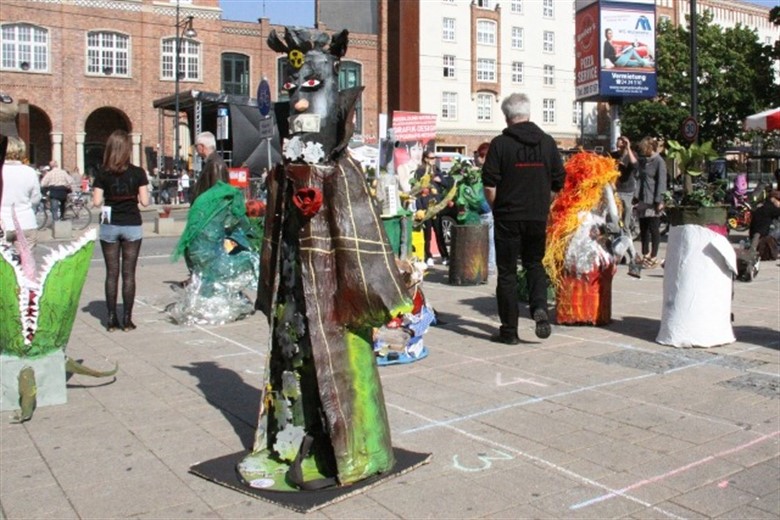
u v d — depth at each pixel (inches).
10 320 205.8
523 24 2319.1
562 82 2399.1
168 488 153.6
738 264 423.8
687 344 265.4
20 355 208.5
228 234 336.8
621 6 914.1
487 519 137.0
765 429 182.9
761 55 1296.8
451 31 2208.4
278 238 157.3
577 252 300.2
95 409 207.9
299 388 156.1
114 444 180.1
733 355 254.2
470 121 2251.5
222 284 331.6
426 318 258.2
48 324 209.2
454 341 282.7
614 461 163.9
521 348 269.9
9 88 1705.2
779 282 422.6
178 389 226.7
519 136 264.2
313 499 143.7
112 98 1808.6
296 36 153.0
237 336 302.0
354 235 146.6
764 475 155.9
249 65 1961.1
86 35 1774.1
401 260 258.7
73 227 941.2
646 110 1907.0
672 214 272.4
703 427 184.5
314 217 148.9
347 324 149.3
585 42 946.1
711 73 1894.7
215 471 159.6
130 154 310.3
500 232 269.7
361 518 138.1
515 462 163.9
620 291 389.4
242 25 1941.4
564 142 2404.0
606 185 307.4
